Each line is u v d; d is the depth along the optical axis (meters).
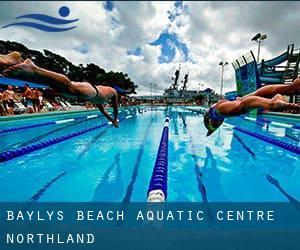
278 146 5.94
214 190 3.08
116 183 3.33
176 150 5.51
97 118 13.74
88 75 36.53
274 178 3.60
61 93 2.01
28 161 4.48
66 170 3.94
